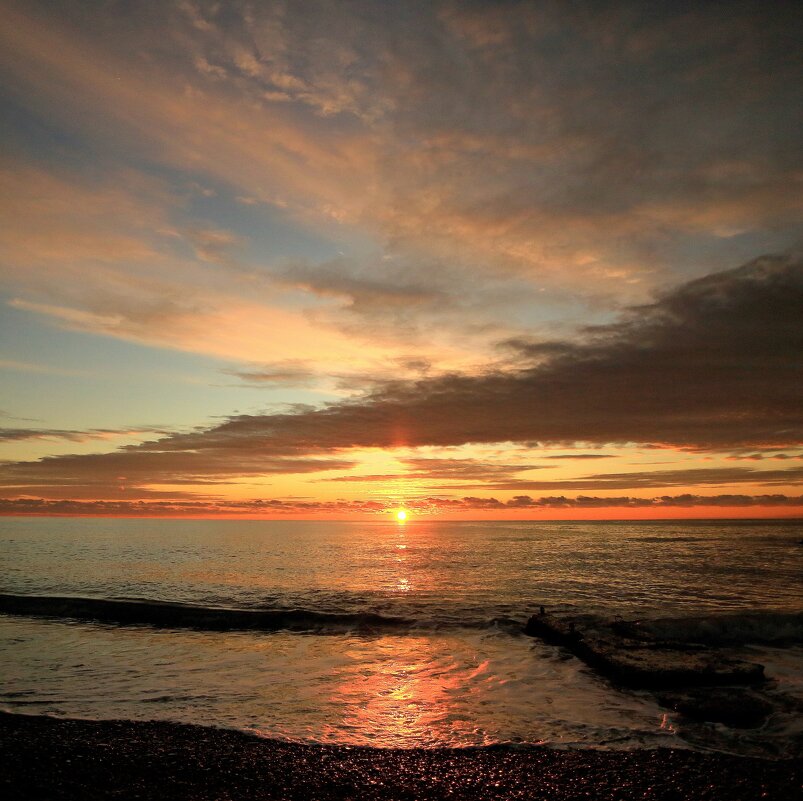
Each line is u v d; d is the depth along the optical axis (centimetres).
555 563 3741
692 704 950
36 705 975
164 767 728
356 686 1108
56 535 8494
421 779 700
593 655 1262
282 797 657
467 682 1137
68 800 643
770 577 2894
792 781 689
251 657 1338
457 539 7775
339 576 2989
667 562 3778
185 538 7781
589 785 683
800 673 1184
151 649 1415
